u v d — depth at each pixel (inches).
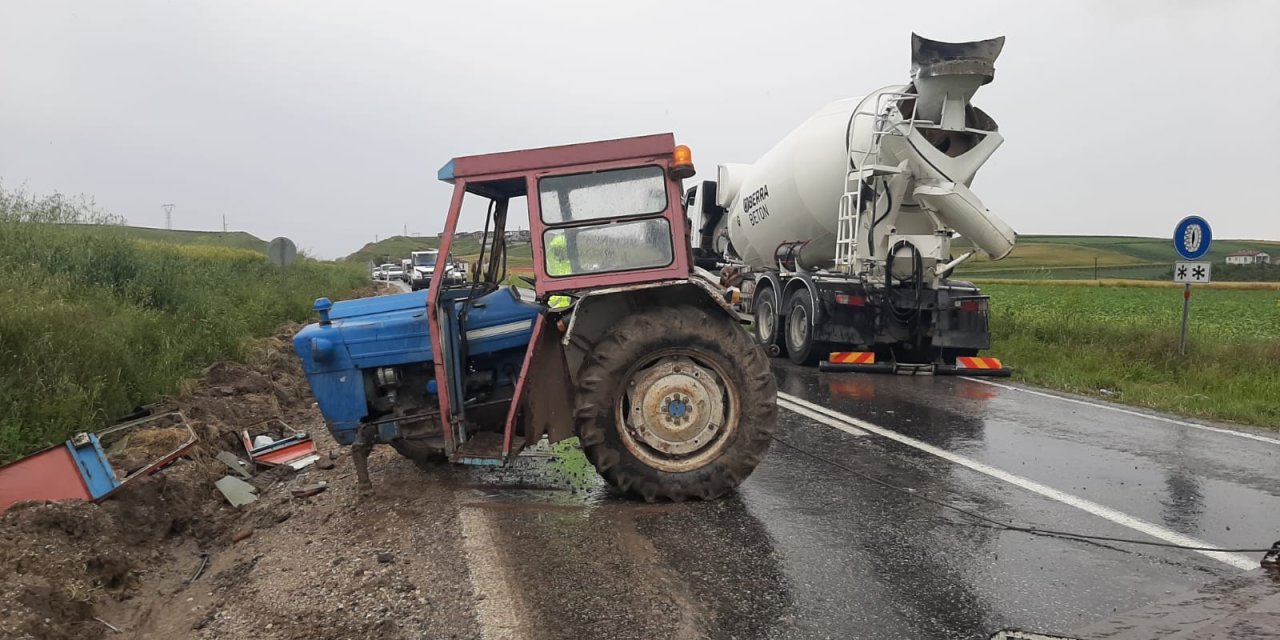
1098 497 201.2
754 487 209.0
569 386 205.5
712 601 138.4
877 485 211.2
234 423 278.8
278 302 592.1
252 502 213.8
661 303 206.1
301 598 147.0
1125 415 315.9
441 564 156.5
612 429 193.3
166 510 189.9
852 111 457.1
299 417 327.3
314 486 218.4
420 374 211.5
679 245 196.5
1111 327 550.0
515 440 203.6
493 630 128.3
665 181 195.6
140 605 150.9
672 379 196.4
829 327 431.5
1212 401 342.6
